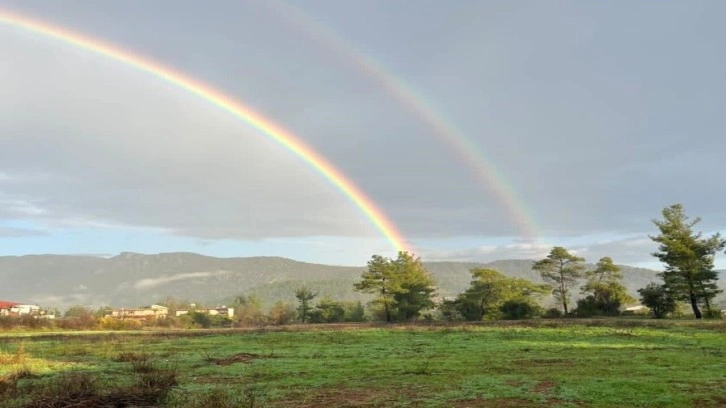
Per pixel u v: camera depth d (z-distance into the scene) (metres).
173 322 61.50
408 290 58.00
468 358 17.33
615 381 12.03
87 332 40.78
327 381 13.24
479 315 55.44
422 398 10.89
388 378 13.48
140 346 24.34
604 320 35.31
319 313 68.31
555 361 16.12
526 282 54.91
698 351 18.20
